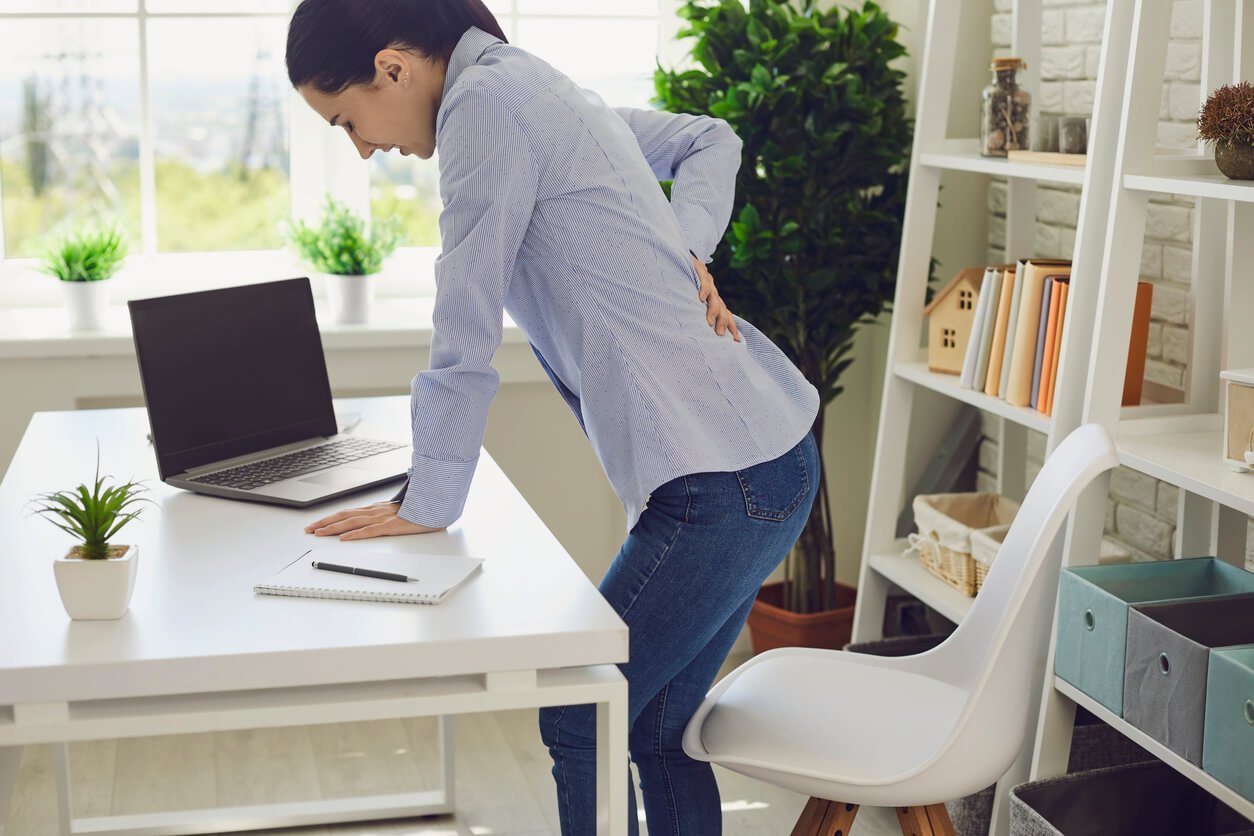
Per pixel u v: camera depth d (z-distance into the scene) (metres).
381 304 3.52
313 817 2.63
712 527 1.70
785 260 3.09
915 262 2.84
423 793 2.73
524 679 1.46
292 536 1.77
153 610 1.50
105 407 3.21
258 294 2.22
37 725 1.35
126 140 3.38
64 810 2.53
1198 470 2.00
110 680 1.35
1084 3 2.83
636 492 1.70
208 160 3.42
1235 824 2.16
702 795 1.93
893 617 3.08
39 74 3.29
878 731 1.82
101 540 1.48
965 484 3.42
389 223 3.38
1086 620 2.06
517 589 1.58
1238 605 1.98
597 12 3.51
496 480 2.05
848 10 3.05
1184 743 1.84
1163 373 2.65
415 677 1.43
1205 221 2.26
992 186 3.27
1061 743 2.21
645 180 1.76
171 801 2.71
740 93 2.96
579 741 1.77
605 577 1.81
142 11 3.30
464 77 1.66
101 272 3.15
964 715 1.68
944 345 2.76
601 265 1.69
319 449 2.20
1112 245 2.12
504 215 1.63
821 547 3.28
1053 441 2.27
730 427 1.71
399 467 2.09
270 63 3.41
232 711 1.40
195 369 2.09
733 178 2.03
